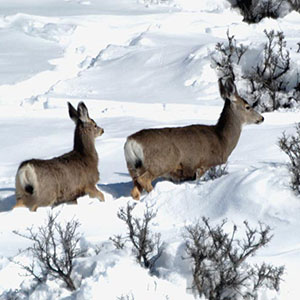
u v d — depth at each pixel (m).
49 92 91.56
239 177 34.94
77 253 26.23
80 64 106.50
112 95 88.50
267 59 87.69
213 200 34.31
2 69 102.25
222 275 23.28
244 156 50.72
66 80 95.88
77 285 23.78
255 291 23.27
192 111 74.50
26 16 127.56
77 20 125.25
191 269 24.03
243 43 97.62
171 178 43.75
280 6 130.62
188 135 43.19
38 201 38.59
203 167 43.94
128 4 140.00
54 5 138.88
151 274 24.33
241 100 45.78
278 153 50.41
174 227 31.98
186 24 121.12
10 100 89.94
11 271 25.69
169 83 90.75
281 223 31.12
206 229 30.22
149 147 41.91
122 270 22.47
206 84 88.19
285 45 94.06
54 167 39.31
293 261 26.14
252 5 132.00
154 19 124.44
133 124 68.19
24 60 107.25
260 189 33.38
